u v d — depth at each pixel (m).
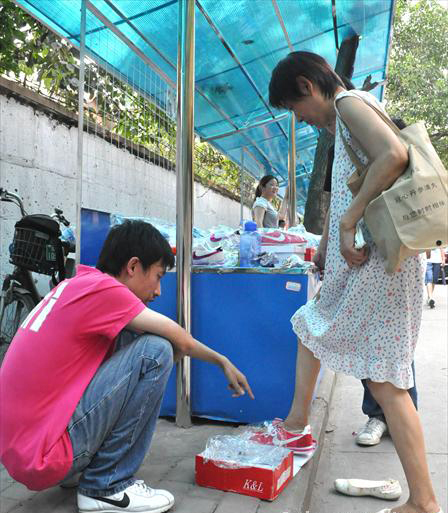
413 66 13.56
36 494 1.86
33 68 4.38
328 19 3.80
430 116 13.38
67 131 4.51
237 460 1.87
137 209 3.31
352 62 4.30
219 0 3.24
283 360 2.47
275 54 4.11
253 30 3.68
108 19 3.24
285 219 5.79
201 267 2.59
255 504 1.75
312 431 2.45
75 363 1.62
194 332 2.60
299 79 1.81
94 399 1.60
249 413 2.53
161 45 3.60
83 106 2.74
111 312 1.62
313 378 2.05
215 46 3.88
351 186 1.66
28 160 4.07
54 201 4.37
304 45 4.23
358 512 1.90
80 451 1.59
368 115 1.58
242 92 4.72
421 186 1.47
